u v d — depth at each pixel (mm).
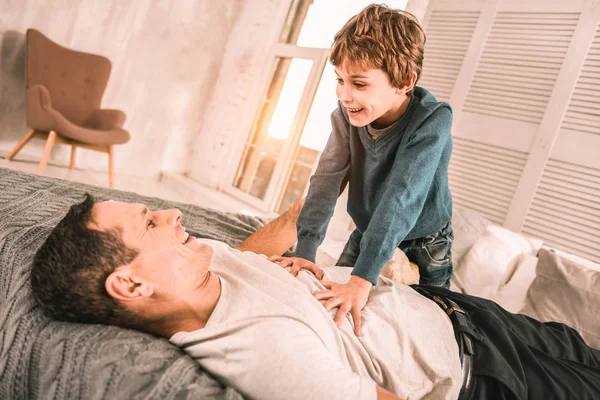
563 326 1282
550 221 2574
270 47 4301
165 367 729
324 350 772
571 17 2643
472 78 2949
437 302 1136
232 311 829
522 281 2180
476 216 2584
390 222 963
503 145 2787
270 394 717
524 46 2783
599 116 2502
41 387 741
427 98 1074
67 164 3818
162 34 4074
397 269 1222
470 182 2881
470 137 2914
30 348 765
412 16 987
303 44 4301
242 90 4418
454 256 2393
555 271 2041
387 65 908
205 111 4730
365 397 697
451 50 3070
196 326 855
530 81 2734
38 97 2908
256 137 4375
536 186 2646
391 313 970
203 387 718
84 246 765
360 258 975
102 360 708
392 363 891
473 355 962
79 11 3498
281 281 931
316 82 3842
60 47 3303
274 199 4039
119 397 681
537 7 2768
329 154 1228
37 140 3574
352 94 946
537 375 977
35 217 1084
